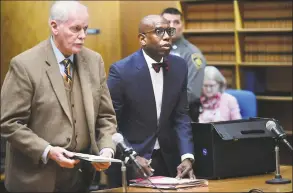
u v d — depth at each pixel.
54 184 3.51
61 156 3.33
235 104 5.81
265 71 8.12
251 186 4.11
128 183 4.32
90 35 8.16
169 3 8.16
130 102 4.38
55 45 3.54
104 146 3.63
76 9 3.47
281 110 7.98
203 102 5.84
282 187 4.10
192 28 8.08
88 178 3.71
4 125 3.41
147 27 4.34
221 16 7.94
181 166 4.30
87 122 3.57
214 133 4.38
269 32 7.80
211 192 3.80
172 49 6.05
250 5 7.80
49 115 3.46
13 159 3.51
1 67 8.56
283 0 7.67
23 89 3.41
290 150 4.29
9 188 3.54
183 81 4.50
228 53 7.96
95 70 3.68
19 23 8.45
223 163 4.41
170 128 4.51
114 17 8.07
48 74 3.47
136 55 4.44
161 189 3.82
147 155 4.39
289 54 7.73
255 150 4.56
